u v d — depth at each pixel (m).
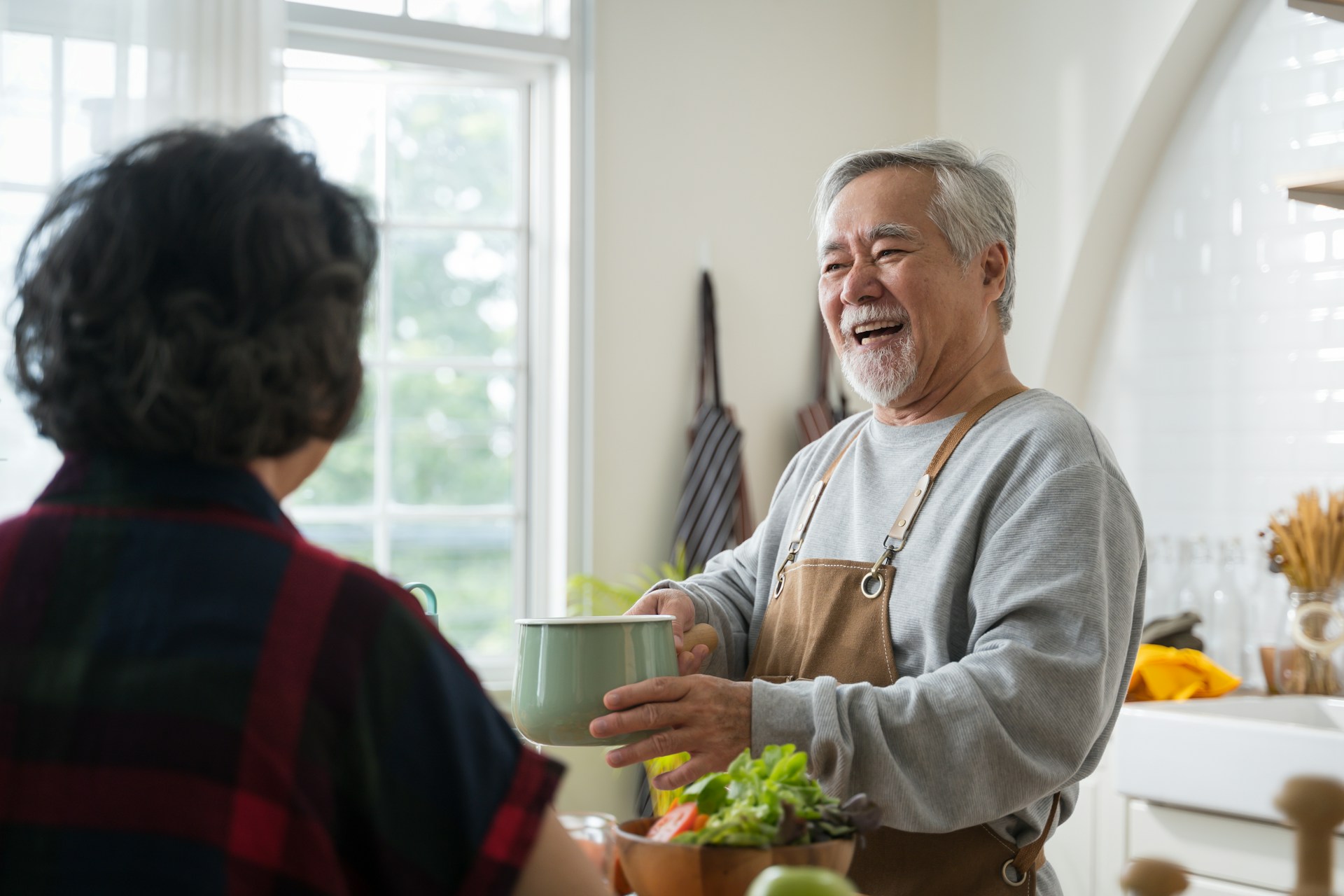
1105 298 2.99
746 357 3.15
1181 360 2.80
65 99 2.56
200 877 0.58
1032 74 3.08
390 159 3.06
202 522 0.65
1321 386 2.49
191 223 0.67
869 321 1.47
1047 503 1.24
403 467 3.08
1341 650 2.38
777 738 1.09
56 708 0.61
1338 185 2.04
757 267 3.18
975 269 1.47
